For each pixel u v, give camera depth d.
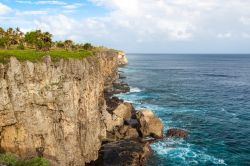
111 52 175.50
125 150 53.94
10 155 34.59
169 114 86.12
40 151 42.00
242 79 183.50
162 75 198.88
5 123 39.00
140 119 64.06
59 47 104.75
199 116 84.81
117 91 119.81
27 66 41.16
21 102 40.16
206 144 62.59
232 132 71.12
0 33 86.94
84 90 51.81
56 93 44.09
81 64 51.94
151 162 52.78
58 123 44.50
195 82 162.50
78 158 47.78
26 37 87.75
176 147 59.84
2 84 38.53
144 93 120.19
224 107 97.81
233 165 53.03
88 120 52.06
